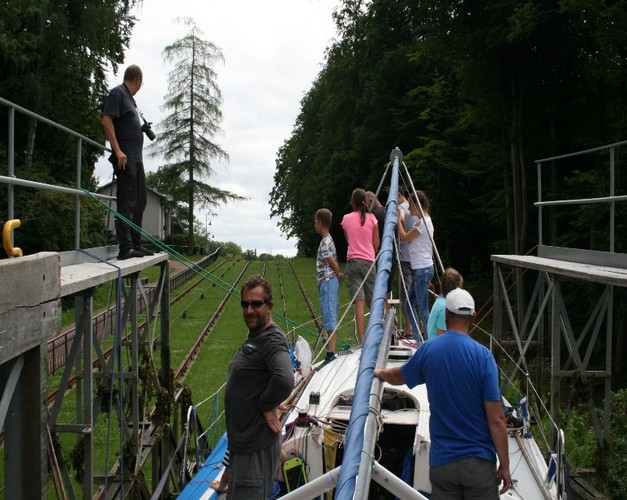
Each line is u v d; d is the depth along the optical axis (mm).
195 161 56812
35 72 24062
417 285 8570
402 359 7449
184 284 33188
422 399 5844
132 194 6988
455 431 4035
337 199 45281
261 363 4016
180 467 8477
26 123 24734
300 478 5148
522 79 20328
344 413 5730
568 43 19062
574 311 18453
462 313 4188
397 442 5773
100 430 11305
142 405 7629
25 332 3475
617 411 12219
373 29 37062
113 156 7008
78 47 25375
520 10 17406
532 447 6098
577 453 9867
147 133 7375
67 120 25688
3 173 21328
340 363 7336
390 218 6891
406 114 34562
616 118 19344
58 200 21031
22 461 3646
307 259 53906
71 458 5617
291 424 5523
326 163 47062
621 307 16422
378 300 4871
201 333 19547
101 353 6887
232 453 4062
